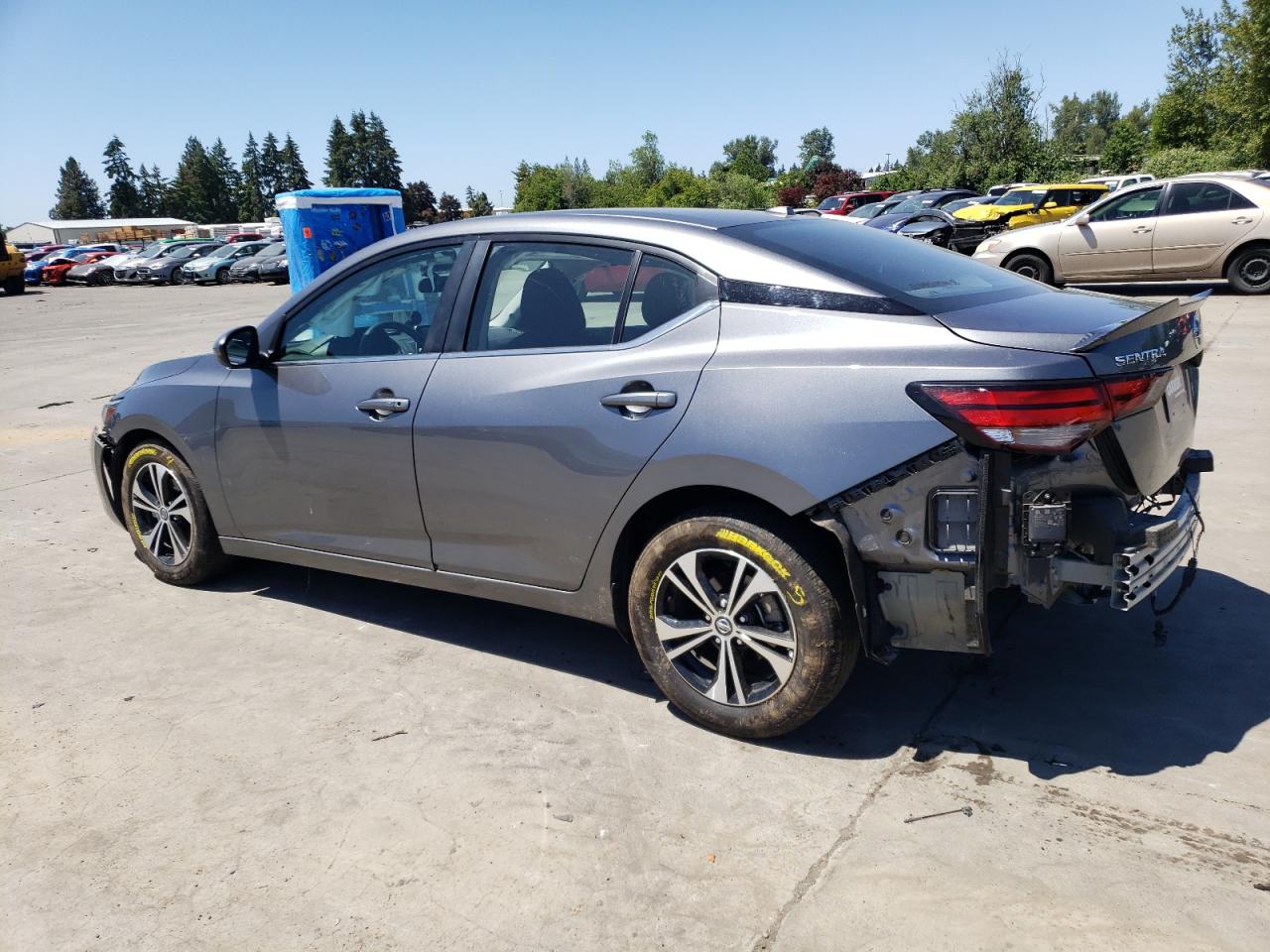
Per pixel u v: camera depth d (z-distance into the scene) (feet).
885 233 12.23
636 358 10.11
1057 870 7.97
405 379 11.77
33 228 322.55
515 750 10.25
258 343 13.23
